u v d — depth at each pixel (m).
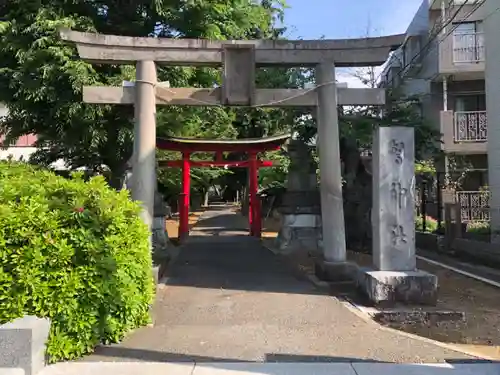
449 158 18.91
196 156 24.34
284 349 5.36
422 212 16.48
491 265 11.55
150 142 8.77
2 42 10.27
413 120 14.16
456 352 5.27
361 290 7.78
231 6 12.72
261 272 10.66
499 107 12.87
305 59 9.30
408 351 5.29
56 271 4.88
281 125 23.02
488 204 14.58
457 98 19.94
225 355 5.18
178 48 8.88
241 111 22.70
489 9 13.30
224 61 9.00
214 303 7.59
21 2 10.27
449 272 10.77
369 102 9.46
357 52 9.33
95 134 10.84
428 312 6.90
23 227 4.73
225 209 43.91
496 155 13.04
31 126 11.69
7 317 4.64
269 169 26.45
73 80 9.82
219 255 13.78
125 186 12.89
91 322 5.09
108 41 8.63
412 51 20.94
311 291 8.40
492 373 4.63
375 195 7.79
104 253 5.23
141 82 8.75
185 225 18.81
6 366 4.43
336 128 9.38
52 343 4.86
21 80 10.08
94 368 4.77
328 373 4.65
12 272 4.72
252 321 6.54
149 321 6.37
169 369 4.76
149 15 12.04
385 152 7.63
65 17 10.30
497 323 6.80
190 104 9.12
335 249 9.38
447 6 17.89
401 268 7.56
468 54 18.67
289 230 14.95
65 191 5.30
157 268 8.84
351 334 5.91
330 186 9.38
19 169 6.38
